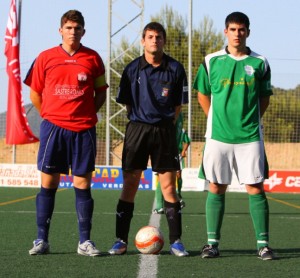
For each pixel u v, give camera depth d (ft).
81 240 22.57
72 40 22.31
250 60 22.38
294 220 36.22
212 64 22.56
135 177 23.22
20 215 36.42
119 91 23.27
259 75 22.41
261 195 22.68
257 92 22.47
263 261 21.62
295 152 81.25
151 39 22.56
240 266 20.62
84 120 22.45
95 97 23.15
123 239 23.02
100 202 47.98
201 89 22.95
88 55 22.62
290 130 68.03
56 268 19.86
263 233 22.50
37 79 22.72
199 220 35.60
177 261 21.39
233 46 22.31
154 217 37.01
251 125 22.36
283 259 22.07
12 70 59.72
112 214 38.11
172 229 22.90
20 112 60.90
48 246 22.72
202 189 66.64
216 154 22.48
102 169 66.95
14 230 29.25
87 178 22.67
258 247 22.57
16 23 59.36
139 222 34.27
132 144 23.09
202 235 28.71
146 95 22.81
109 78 65.46
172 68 22.89
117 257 22.07
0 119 69.41
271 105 68.03
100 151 72.49
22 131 61.05
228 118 22.34
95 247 22.68
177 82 23.02
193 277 18.74
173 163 23.07
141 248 22.72
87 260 21.35
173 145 23.15
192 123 67.87
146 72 22.86
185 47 70.90
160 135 22.99
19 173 68.80
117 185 66.90
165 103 22.91
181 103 23.12
